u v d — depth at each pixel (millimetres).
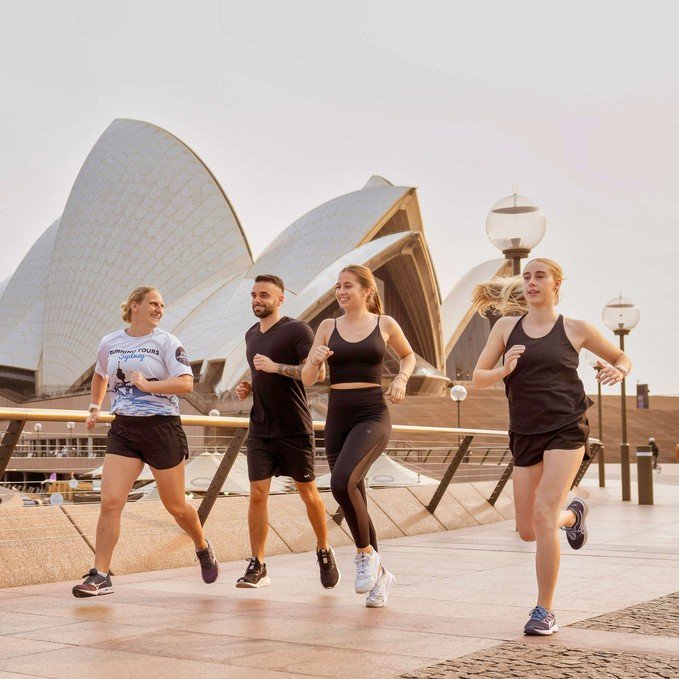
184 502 5008
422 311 59188
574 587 5016
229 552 6668
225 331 54219
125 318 4980
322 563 5023
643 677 2855
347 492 4289
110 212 61094
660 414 48438
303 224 58719
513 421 3984
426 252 54688
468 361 72000
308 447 5031
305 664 3109
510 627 3836
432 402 45125
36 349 66750
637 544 7367
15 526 5559
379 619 4039
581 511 4309
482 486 11273
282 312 51188
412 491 9586
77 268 62469
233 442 6742
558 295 4051
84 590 4621
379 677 2902
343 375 4543
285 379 4945
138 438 4801
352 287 4547
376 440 4438
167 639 3564
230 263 59188
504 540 8023
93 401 5164
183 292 59031
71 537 5793
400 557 6637
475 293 4438
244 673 2977
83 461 19109
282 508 7648
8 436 5262
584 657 3176
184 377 4789
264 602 4562
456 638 3584
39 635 3650
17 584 5215
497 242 8523
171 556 6230
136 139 61250
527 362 3916
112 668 3059
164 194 60031
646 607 4312
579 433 3859
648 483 12844
